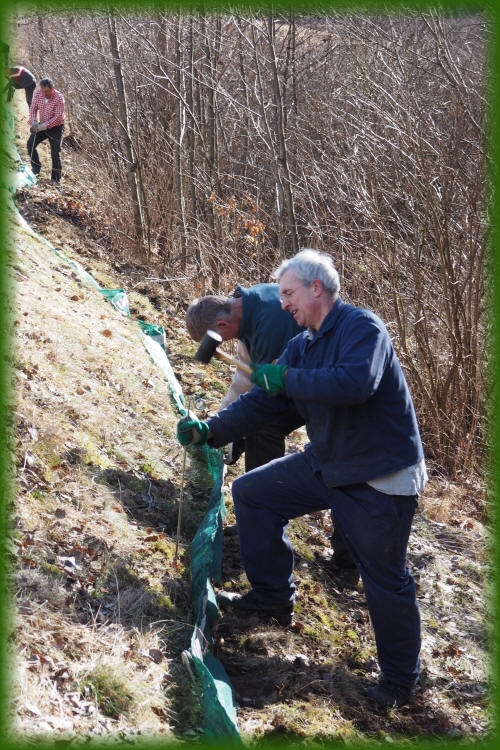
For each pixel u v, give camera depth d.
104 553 3.64
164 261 9.45
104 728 2.73
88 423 4.70
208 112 9.70
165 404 5.74
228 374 7.18
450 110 7.67
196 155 10.21
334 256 7.73
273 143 8.06
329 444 3.22
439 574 4.85
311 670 3.54
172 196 9.63
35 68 15.92
